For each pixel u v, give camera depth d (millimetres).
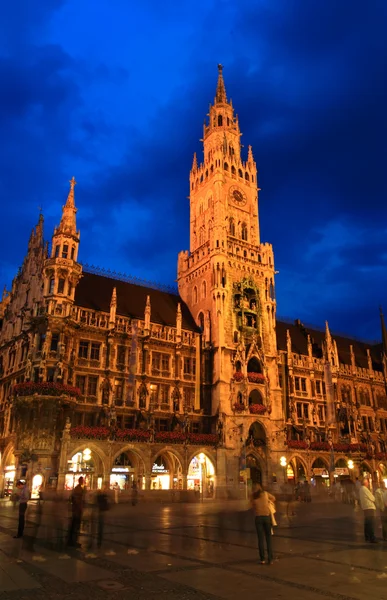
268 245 83375
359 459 82062
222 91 94250
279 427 72438
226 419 67625
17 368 64562
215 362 71250
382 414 94375
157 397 65938
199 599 11508
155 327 69188
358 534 24578
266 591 12234
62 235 62688
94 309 65000
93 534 23641
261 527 16234
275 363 76375
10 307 74250
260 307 78188
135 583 13109
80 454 55844
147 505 48094
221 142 86688
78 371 60219
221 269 75375
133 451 58469
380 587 12664
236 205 83625
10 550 18266
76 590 12359
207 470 66000
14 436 58094
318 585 12875
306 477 74750
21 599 11484
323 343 90938
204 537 22609
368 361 98438
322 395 86000
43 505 44406
